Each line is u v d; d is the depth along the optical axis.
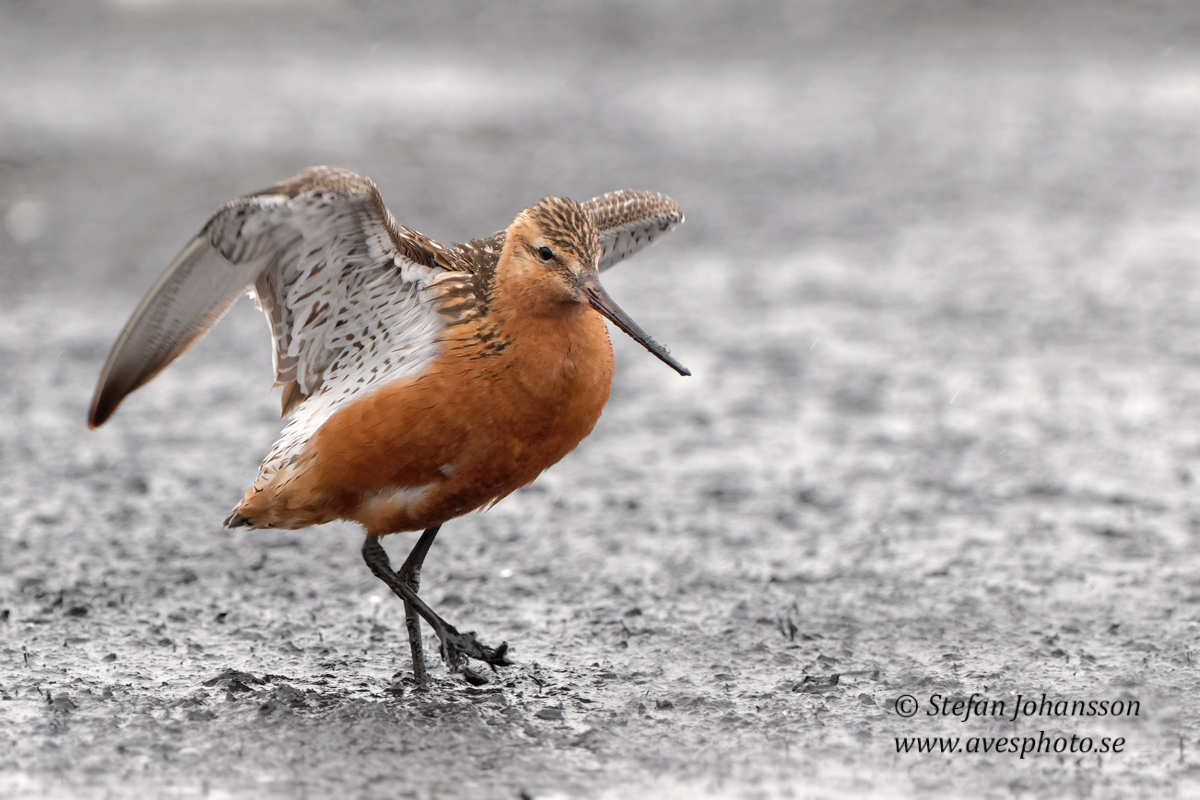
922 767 7.66
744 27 44.66
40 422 15.30
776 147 31.34
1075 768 7.64
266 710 8.34
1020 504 12.66
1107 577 10.77
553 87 37.16
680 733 8.11
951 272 22.17
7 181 26.00
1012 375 16.95
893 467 13.88
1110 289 20.89
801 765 7.68
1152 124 33.28
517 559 11.50
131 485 13.30
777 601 10.44
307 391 9.18
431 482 8.69
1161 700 8.52
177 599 10.51
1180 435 14.58
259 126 31.23
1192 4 45.69
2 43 40.25
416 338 8.65
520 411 8.62
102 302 20.33
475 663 9.30
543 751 7.84
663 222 10.86
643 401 16.30
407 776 7.48
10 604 10.28
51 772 7.48
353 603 10.54
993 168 29.50
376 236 8.46
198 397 16.48
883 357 17.84
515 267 8.56
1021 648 9.42
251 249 8.54
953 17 45.28
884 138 32.28
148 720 8.20
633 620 10.11
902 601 10.38
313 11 45.38
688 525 12.31
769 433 15.09
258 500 8.91
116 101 33.41
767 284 21.67
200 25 43.56
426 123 32.12
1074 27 44.03
